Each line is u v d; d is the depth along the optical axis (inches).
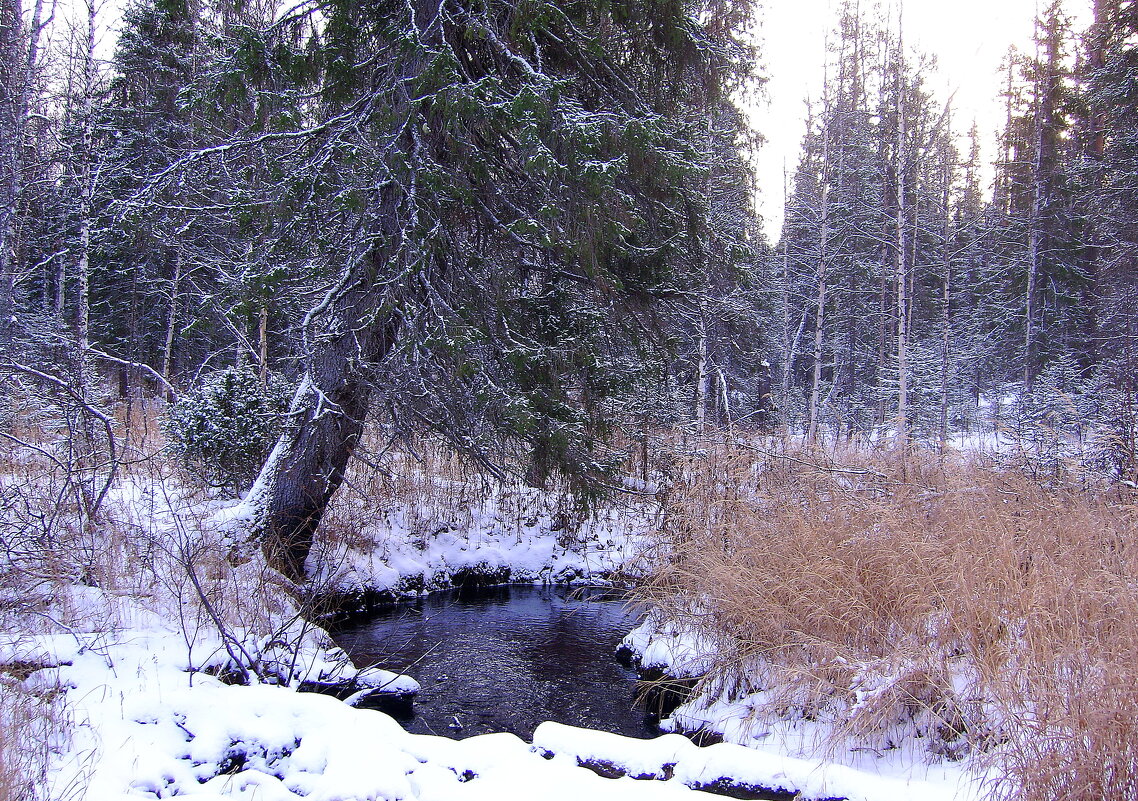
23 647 198.8
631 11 350.3
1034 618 182.2
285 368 433.7
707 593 278.1
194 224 380.2
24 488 310.8
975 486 310.5
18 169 509.4
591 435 386.3
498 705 265.4
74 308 721.0
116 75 584.4
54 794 135.2
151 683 193.3
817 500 300.0
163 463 400.8
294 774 162.2
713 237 393.4
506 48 331.6
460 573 436.8
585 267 339.0
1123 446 340.8
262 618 260.7
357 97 360.8
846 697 203.9
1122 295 768.3
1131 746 139.3
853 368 1154.7
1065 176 956.0
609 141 336.2
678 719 242.5
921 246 1079.6
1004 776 153.2
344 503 430.9
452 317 326.6
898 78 770.8
